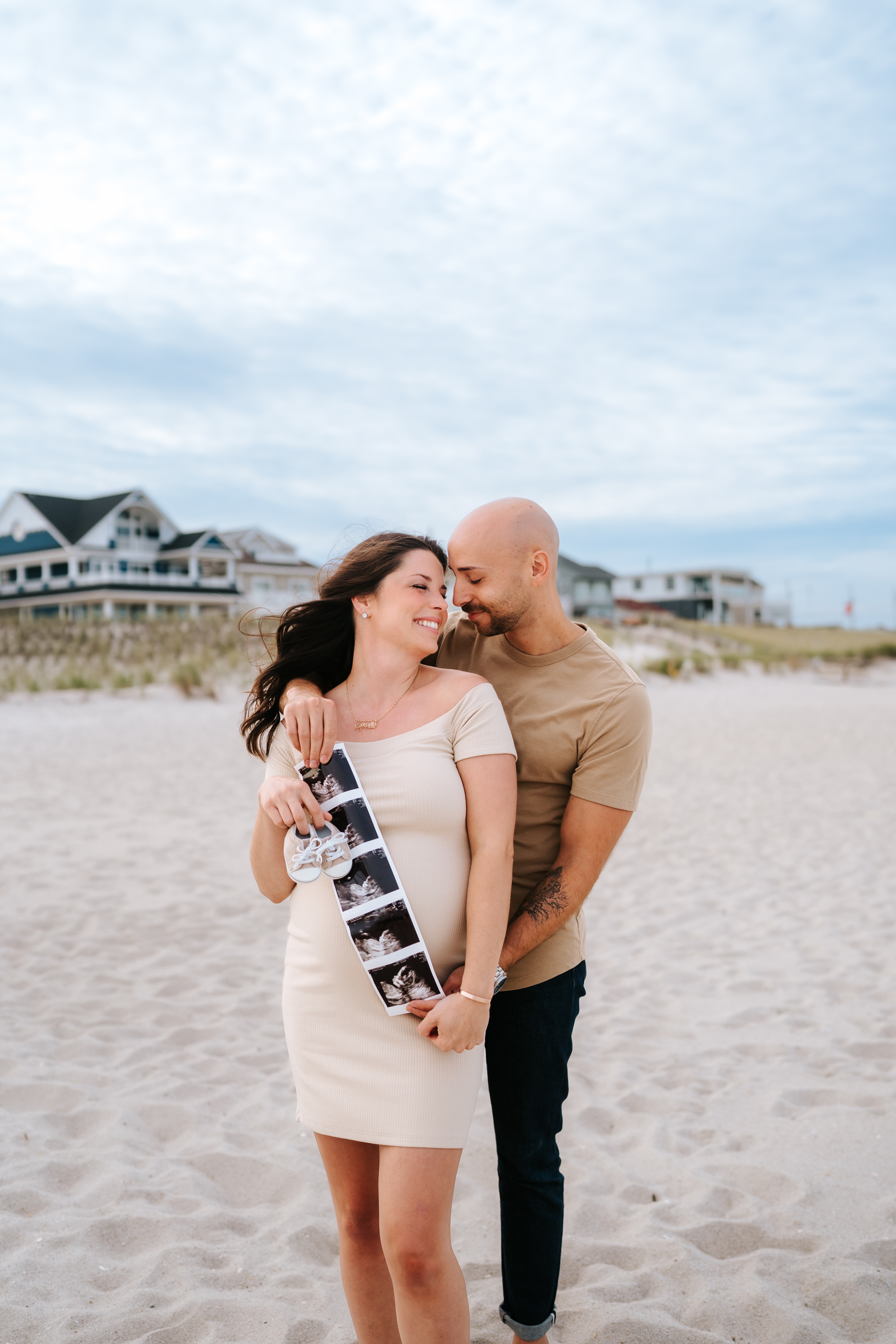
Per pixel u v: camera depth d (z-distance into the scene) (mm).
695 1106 3338
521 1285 1989
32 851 7086
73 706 16203
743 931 5340
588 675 1935
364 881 1673
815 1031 3973
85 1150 2951
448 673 1873
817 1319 2217
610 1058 3754
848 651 28797
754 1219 2639
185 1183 2783
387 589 1830
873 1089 3418
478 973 1653
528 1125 1953
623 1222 2656
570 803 1945
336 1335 2133
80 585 48281
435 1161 1653
